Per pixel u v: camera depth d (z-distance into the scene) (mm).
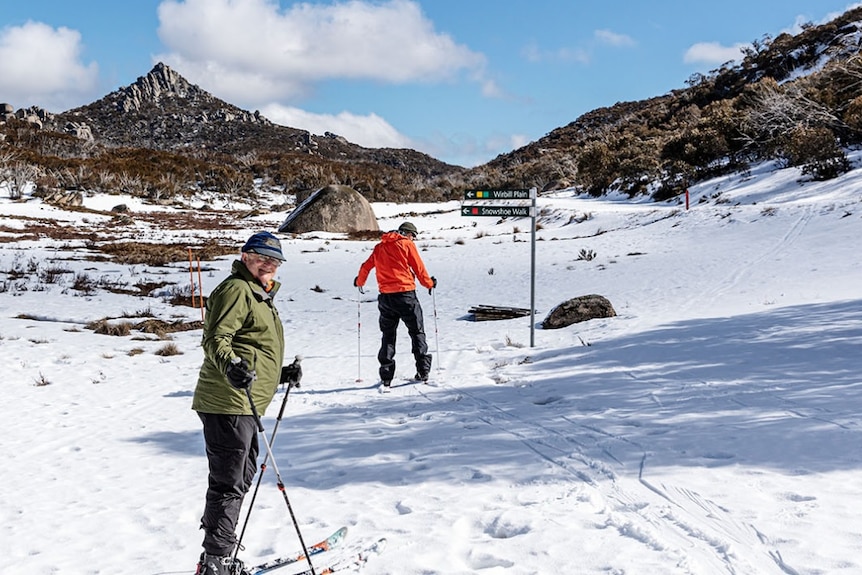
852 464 4758
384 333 9164
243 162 93125
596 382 8281
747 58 90625
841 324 10086
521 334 12836
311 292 21344
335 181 82000
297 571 3889
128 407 9023
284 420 7793
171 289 21953
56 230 41219
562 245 30000
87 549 4480
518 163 121000
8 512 5309
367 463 5938
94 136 164875
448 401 8109
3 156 60812
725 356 8898
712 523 4020
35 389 10242
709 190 44062
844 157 36781
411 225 9195
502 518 4344
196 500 5309
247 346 3689
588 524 4156
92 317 17156
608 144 72500
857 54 50938
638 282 18859
